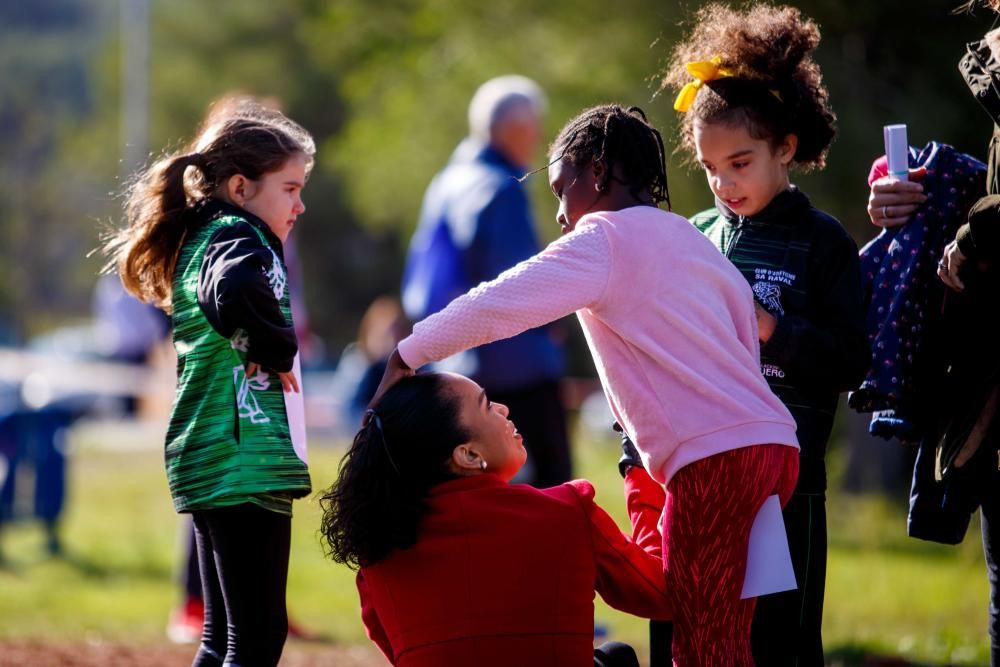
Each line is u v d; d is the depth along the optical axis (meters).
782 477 9.18
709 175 10.14
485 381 19.28
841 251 9.84
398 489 9.24
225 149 10.99
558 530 9.20
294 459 10.38
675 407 9.11
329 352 128.25
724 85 9.86
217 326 10.14
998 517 10.51
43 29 169.75
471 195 20.33
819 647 9.91
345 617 22.47
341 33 50.22
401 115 48.97
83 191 124.31
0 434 29.20
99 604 23.48
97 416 61.22
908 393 10.68
